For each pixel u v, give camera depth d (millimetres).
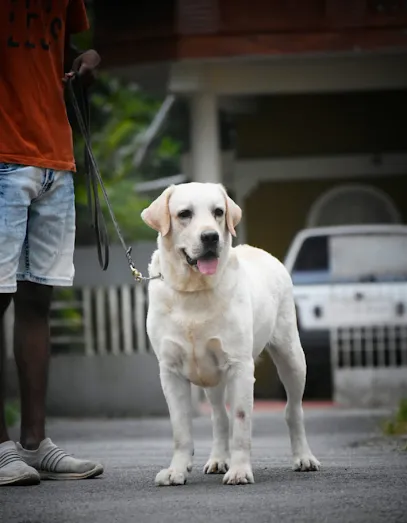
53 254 7254
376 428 12672
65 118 7230
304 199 21438
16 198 6938
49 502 5988
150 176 27531
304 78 17359
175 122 24016
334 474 7148
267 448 10164
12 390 16516
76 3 7480
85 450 10320
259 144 21594
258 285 7301
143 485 6703
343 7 16797
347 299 17109
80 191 19906
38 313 7301
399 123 21531
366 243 17984
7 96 6980
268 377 18812
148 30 16859
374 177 21453
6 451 6898
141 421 15266
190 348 6754
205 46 16641
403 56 17328
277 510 5516
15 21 6988
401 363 17266
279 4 16797
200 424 14203
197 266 6625
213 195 6801
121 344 16672
